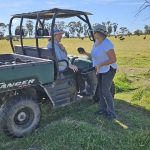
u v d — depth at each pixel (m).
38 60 3.04
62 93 3.08
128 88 4.60
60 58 3.12
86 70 3.23
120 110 3.48
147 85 4.78
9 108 2.63
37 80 2.79
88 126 2.74
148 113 3.49
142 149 2.46
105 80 3.07
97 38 2.99
